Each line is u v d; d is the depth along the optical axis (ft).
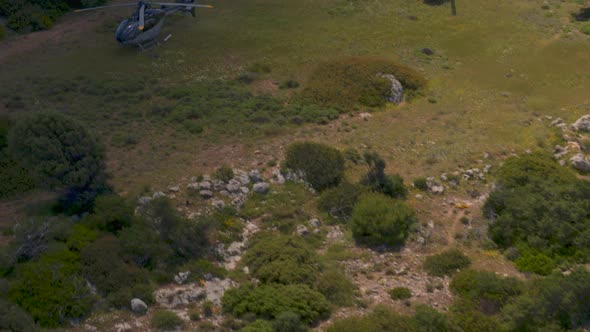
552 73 172.86
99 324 72.69
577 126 143.02
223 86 152.15
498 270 95.09
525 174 116.06
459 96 159.63
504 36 192.75
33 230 81.87
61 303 72.79
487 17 204.74
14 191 101.76
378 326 75.00
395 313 80.02
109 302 76.54
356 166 121.39
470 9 209.36
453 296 87.61
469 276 89.30
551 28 198.80
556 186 109.91
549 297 81.05
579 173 125.59
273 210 105.19
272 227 101.76
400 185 114.21
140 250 85.15
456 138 137.28
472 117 149.07
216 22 189.26
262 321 73.15
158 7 191.83
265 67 163.43
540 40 190.90
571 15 208.23
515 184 114.62
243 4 204.54
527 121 146.72
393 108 151.84
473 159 127.75
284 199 108.37
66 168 92.99
